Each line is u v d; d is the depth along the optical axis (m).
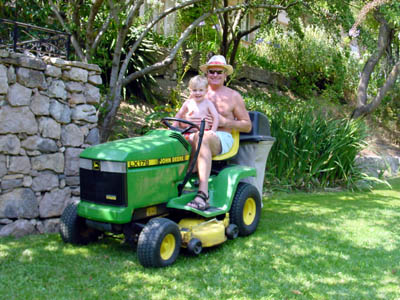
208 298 2.85
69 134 4.31
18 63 3.83
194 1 5.97
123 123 6.58
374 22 9.86
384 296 2.98
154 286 3.00
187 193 3.87
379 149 10.25
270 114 7.80
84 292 2.86
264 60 11.27
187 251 3.63
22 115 3.91
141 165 3.37
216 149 4.11
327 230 4.59
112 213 3.30
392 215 5.38
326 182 7.50
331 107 10.59
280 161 7.02
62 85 4.21
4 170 3.84
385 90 10.04
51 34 5.52
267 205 5.82
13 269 3.18
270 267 3.45
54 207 4.21
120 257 3.55
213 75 4.57
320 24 7.84
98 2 5.11
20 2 5.68
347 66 12.11
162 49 8.41
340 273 3.38
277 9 7.81
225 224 4.00
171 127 4.00
